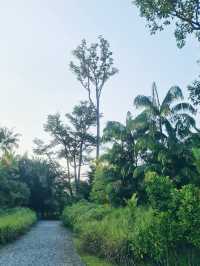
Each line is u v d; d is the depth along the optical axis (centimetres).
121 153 3509
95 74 5550
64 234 3572
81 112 7456
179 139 3108
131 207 1877
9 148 5712
